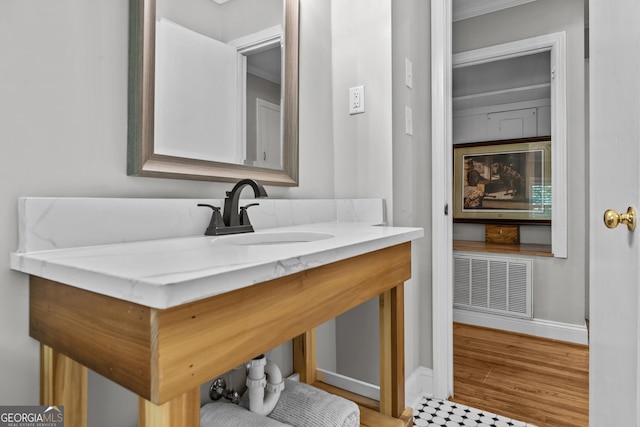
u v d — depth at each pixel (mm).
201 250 732
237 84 1205
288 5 1396
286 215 1348
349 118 1654
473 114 3539
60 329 638
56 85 775
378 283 973
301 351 1426
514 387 1893
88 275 543
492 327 2799
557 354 2297
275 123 1349
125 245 815
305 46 1534
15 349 709
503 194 3217
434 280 1799
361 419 1194
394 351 1175
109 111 871
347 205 1613
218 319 536
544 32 2492
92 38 834
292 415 1076
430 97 1833
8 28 705
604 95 810
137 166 899
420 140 1851
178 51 1020
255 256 645
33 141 742
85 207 792
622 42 678
